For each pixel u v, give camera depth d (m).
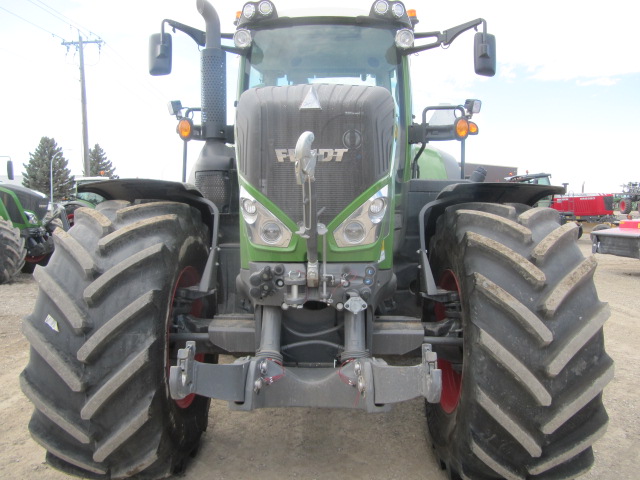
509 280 2.31
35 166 62.97
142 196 3.09
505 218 2.55
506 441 2.26
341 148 2.55
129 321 2.28
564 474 2.36
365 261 2.59
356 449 3.15
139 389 2.27
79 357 2.20
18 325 5.98
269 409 3.73
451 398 2.82
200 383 2.24
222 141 3.76
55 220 10.79
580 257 2.41
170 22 3.64
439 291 2.81
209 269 2.89
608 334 5.87
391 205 2.74
